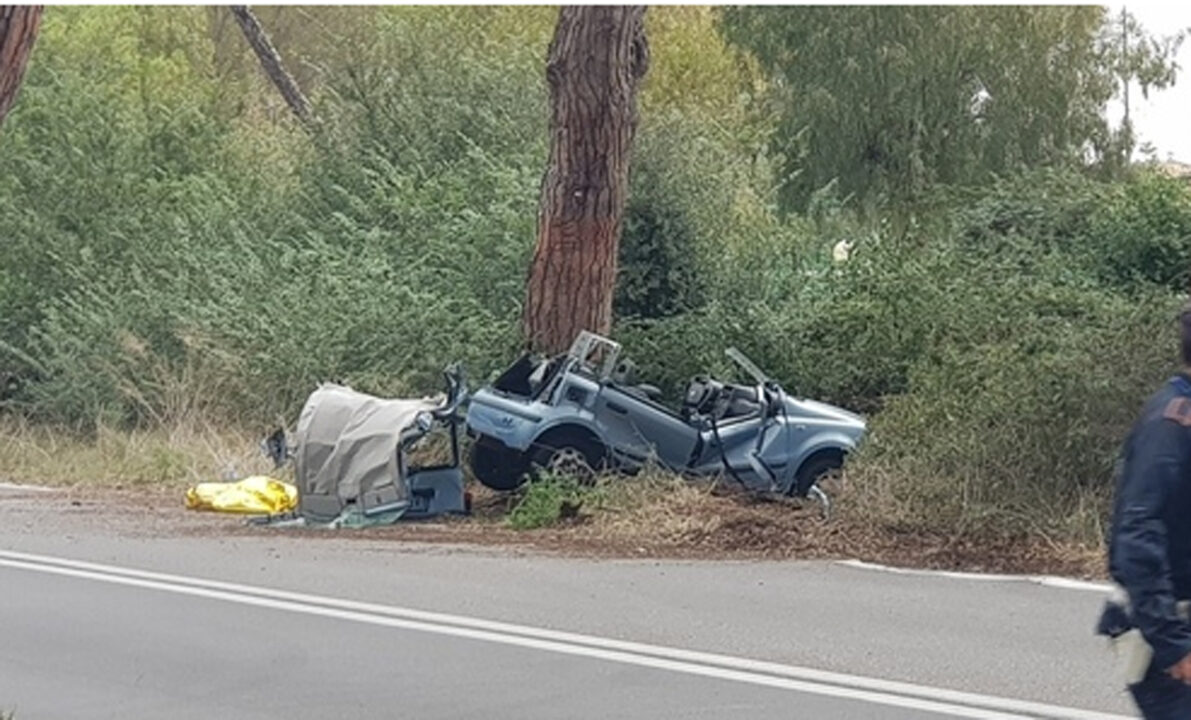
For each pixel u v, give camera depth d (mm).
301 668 9836
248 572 12734
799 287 21031
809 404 16062
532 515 14812
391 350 19656
